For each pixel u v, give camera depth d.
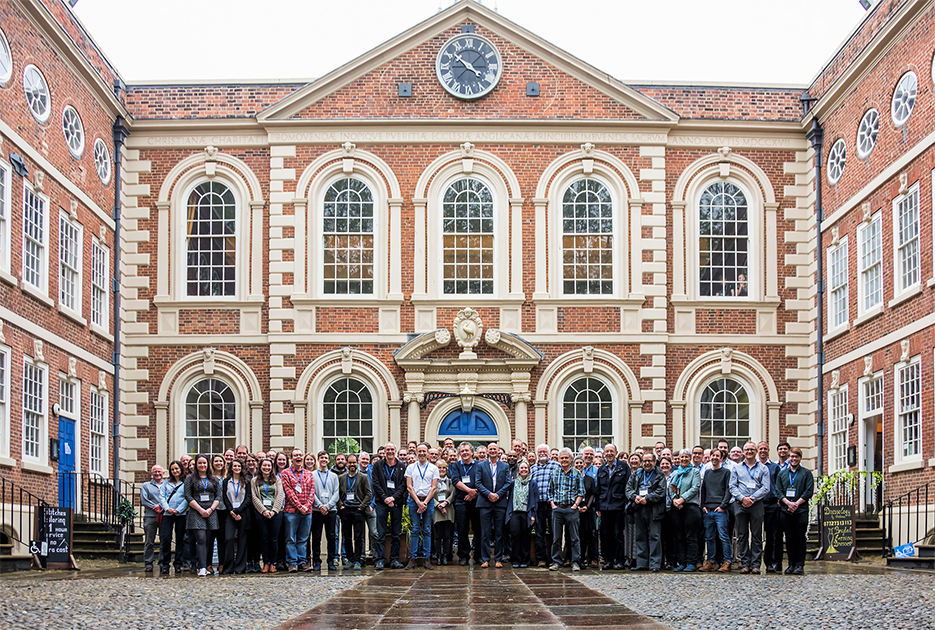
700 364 26.81
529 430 26.33
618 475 17.89
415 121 26.83
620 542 17.98
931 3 20.94
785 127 27.39
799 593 13.15
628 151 27.09
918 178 21.55
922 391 21.11
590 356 26.50
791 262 27.25
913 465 21.27
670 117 27.02
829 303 26.17
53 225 22.72
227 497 17.31
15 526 20.09
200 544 17.08
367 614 11.16
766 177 27.41
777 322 27.09
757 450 17.09
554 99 27.09
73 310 23.67
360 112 26.98
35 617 10.74
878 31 22.94
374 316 26.61
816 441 26.42
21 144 21.05
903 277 22.42
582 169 26.97
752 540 16.91
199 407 26.67
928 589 13.58
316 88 26.89
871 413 23.78
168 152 27.17
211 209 27.11
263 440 26.44
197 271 26.97
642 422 26.42
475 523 18.89
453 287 26.78
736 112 27.50
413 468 18.34
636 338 26.61
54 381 22.47
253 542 17.84
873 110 23.89
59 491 22.56
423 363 26.22
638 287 26.77
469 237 26.88
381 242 26.75
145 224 27.02
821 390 26.27
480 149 27.00
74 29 24.33
